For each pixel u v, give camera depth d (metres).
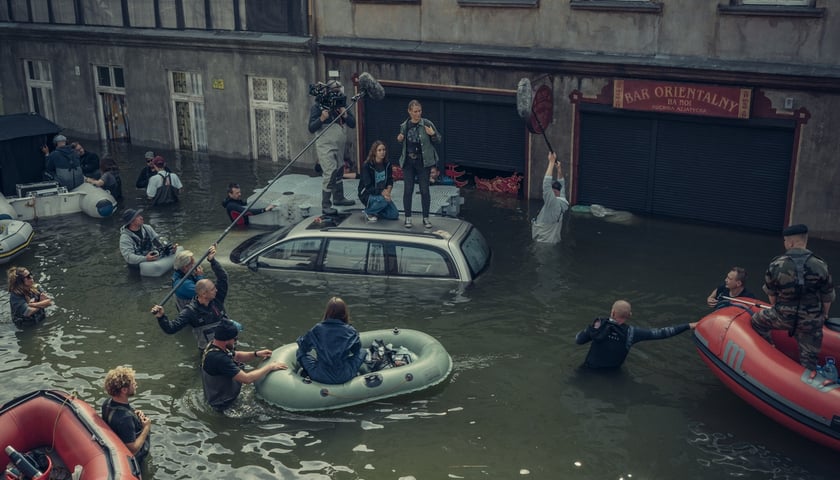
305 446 8.14
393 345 9.76
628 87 15.12
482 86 16.84
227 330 8.63
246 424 8.53
